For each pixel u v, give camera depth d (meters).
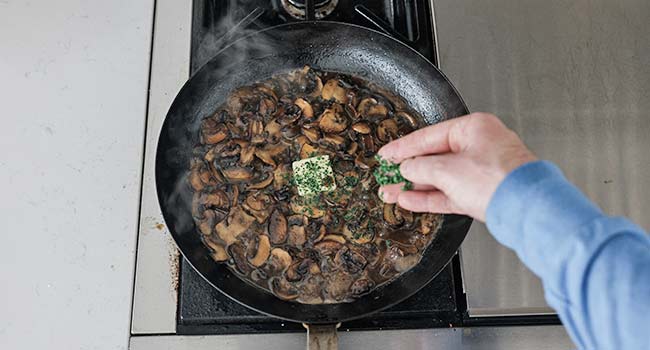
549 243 0.37
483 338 0.66
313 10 0.69
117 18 0.76
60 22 0.76
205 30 0.74
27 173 0.70
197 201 0.67
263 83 0.72
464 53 0.76
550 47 0.77
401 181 0.58
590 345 0.37
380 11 0.77
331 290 0.64
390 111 0.71
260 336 0.65
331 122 0.70
